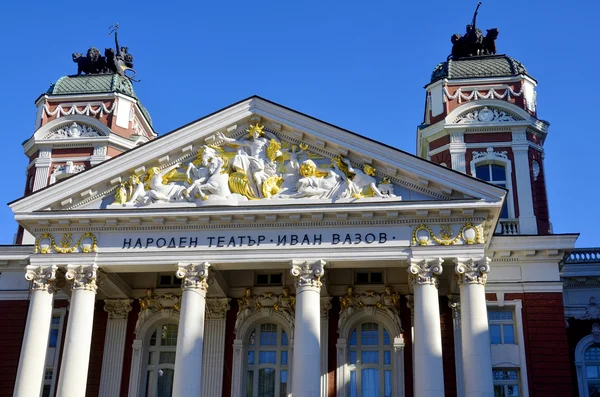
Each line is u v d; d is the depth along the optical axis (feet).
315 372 98.22
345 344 115.44
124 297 121.29
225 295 118.93
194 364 100.22
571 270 127.95
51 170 139.23
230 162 110.11
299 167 108.37
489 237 108.58
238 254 104.58
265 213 104.42
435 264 100.99
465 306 99.19
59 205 109.40
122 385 117.39
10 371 120.47
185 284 104.06
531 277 115.55
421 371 96.22
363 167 107.24
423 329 97.96
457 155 130.93
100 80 146.92
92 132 141.38
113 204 108.58
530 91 136.15
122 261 105.81
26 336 103.35
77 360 101.50
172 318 120.67
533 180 128.98
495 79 135.13
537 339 112.68
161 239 106.73
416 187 105.60
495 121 131.54
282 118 110.22
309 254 103.40
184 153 111.34
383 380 115.03
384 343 116.98
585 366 124.67
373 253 102.47
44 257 106.93
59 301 123.54
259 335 119.96
